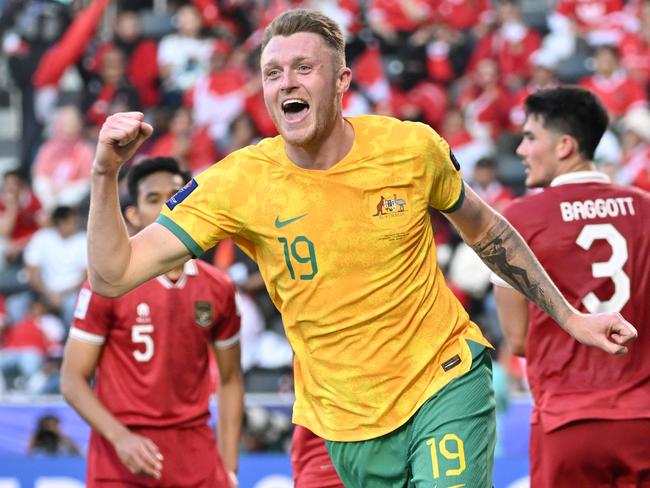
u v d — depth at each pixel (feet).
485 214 24.44
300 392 24.58
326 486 31.45
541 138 30.32
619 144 75.31
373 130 23.38
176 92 81.00
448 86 81.97
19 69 81.76
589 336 24.07
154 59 81.87
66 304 66.85
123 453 31.71
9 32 87.40
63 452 47.91
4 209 73.00
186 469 32.94
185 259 22.98
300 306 23.40
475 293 63.52
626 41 84.23
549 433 28.76
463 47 83.41
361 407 23.66
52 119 79.51
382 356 23.32
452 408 23.30
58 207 68.03
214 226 22.91
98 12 82.38
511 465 45.96
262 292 62.64
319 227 22.90
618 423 28.09
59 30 84.33
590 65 83.05
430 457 23.11
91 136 78.33
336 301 23.12
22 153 80.12
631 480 28.40
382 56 84.38
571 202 29.25
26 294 68.33
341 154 23.07
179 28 83.05
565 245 28.89
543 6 90.27
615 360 28.40
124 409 32.73
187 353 33.06
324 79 22.54
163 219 22.82
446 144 23.67
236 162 23.26
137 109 80.07
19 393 61.52
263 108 76.69
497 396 47.88
